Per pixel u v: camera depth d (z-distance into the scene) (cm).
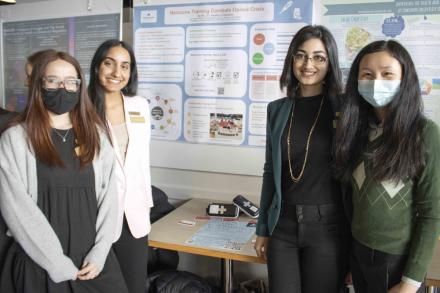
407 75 119
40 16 293
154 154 269
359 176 128
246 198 244
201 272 271
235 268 259
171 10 253
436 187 112
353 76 132
